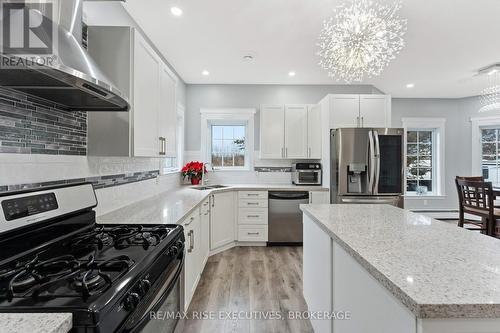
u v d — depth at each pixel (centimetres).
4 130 115
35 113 132
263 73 402
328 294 145
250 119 452
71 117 159
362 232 130
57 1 124
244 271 292
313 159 445
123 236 130
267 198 381
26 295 73
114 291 75
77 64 105
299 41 298
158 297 106
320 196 381
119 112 173
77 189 139
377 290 90
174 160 411
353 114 371
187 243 203
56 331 58
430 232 130
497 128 511
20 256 103
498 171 509
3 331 56
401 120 545
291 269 298
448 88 478
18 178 122
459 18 248
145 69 190
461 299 65
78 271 86
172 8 237
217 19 254
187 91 453
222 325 196
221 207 357
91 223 146
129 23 247
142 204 232
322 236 157
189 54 334
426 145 555
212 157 467
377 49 238
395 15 241
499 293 68
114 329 72
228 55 337
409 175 556
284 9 238
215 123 466
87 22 182
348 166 346
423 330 65
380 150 345
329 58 301
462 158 544
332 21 255
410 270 84
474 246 108
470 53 327
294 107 418
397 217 166
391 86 467
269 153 418
